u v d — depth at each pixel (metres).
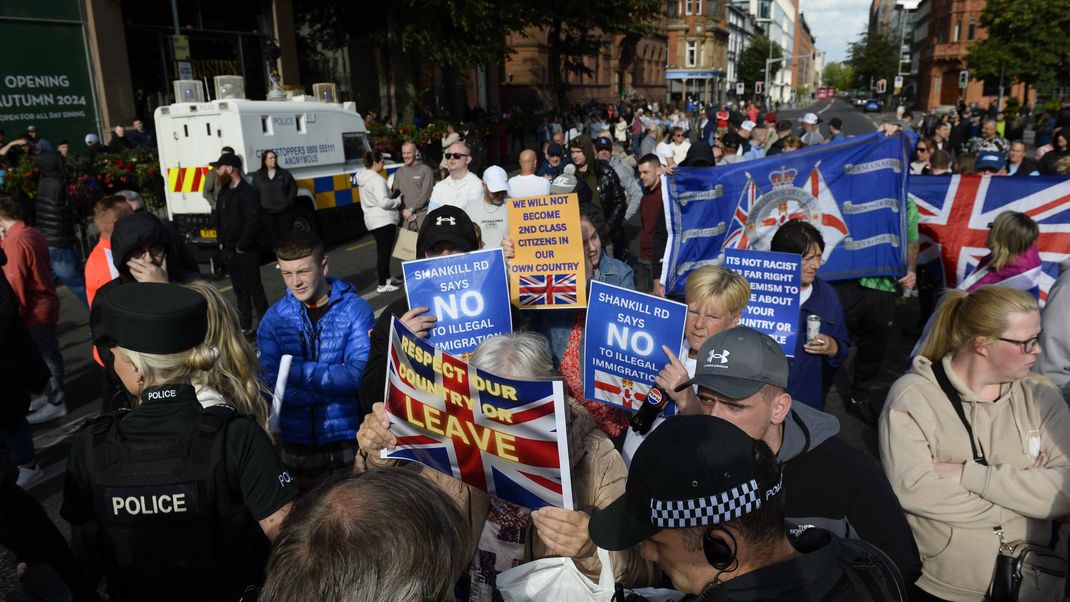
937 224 6.25
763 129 12.97
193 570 1.91
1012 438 2.31
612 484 2.14
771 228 5.07
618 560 1.91
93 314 3.44
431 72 29.27
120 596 1.98
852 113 80.44
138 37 17.77
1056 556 2.21
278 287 9.77
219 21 19.84
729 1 103.62
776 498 1.32
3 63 14.65
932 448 2.37
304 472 3.34
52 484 4.58
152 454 1.89
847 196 4.96
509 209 3.46
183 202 11.12
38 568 1.78
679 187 5.13
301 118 11.70
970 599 2.29
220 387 2.39
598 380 2.99
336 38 24.77
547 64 41.44
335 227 12.59
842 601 1.30
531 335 2.23
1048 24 39.41
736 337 2.07
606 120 35.47
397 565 1.16
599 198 8.46
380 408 2.13
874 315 5.11
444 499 1.33
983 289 2.30
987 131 13.57
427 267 3.03
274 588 1.19
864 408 5.35
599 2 26.34
